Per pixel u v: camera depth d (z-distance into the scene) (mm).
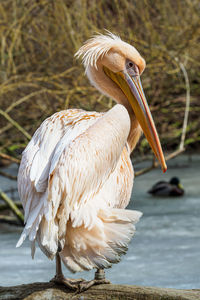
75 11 17875
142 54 18562
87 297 5223
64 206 4848
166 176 20719
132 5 19344
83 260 4879
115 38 6613
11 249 12781
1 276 10664
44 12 18109
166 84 20812
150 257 11719
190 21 21156
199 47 20828
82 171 4953
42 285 5465
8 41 18828
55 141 5367
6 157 13352
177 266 11023
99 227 4863
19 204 15383
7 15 18344
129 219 4957
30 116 17828
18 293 5359
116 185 5891
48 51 17734
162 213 15484
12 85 16406
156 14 21188
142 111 6328
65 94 17172
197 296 4891
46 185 4969
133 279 10438
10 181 19516
